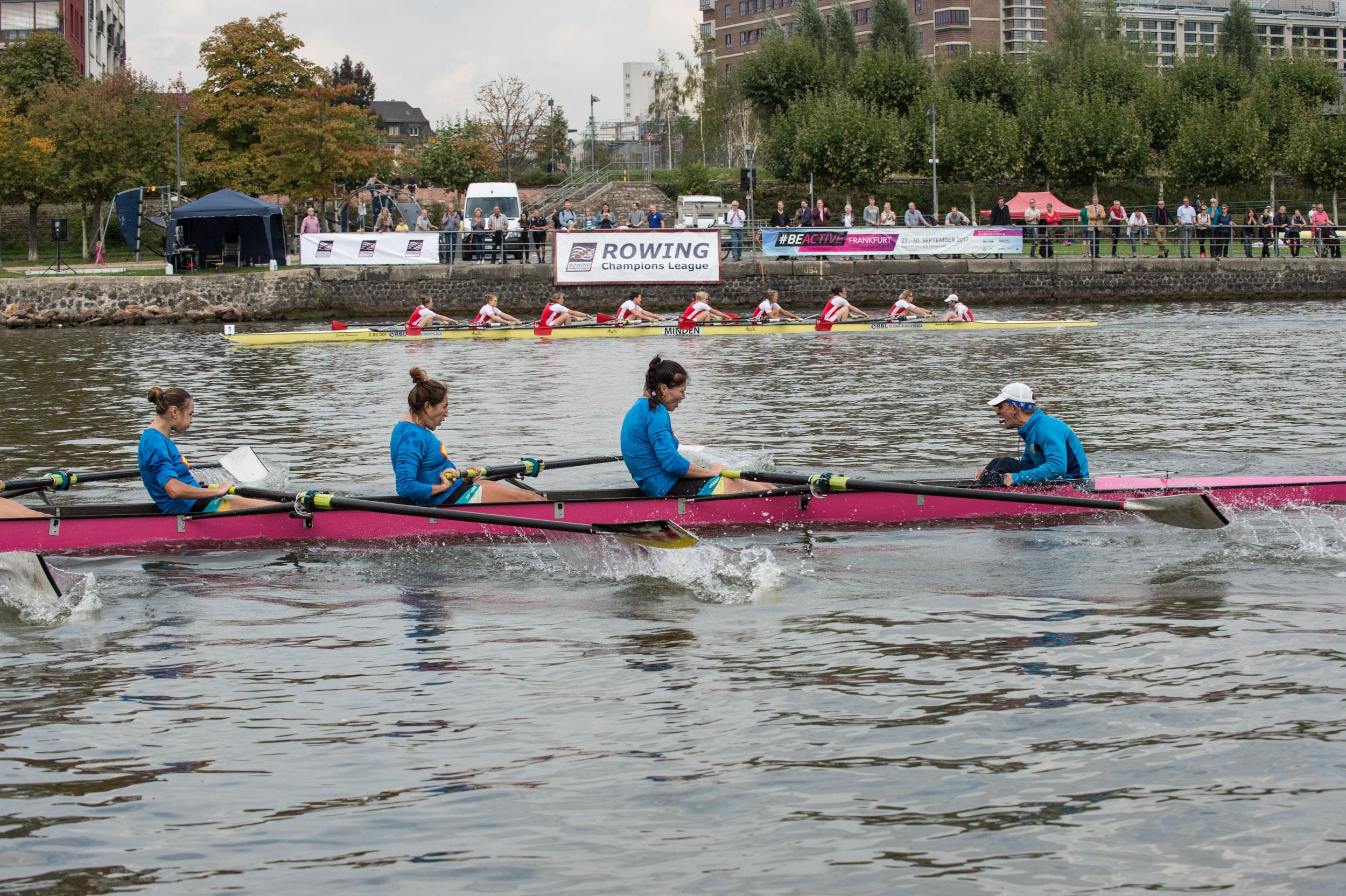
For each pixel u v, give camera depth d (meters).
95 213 52.50
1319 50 71.62
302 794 5.39
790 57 69.81
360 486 12.33
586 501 10.27
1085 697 6.39
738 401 19.02
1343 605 8.00
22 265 48.00
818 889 4.55
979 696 6.43
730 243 43.44
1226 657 6.95
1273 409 17.17
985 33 117.06
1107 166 59.88
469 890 4.57
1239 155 58.53
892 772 5.52
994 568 9.19
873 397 19.19
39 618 8.21
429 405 9.99
